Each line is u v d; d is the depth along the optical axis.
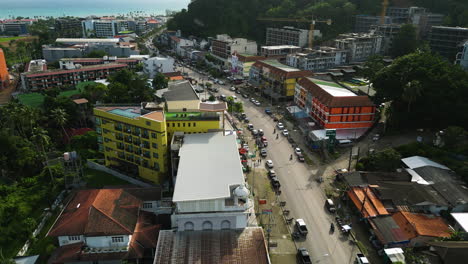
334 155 116.94
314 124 136.75
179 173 80.62
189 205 72.50
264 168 111.75
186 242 70.81
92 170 112.50
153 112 100.81
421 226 76.94
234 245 69.81
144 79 173.12
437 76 119.31
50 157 116.94
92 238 72.56
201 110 101.75
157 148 97.94
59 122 127.69
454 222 81.81
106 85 176.50
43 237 82.81
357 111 127.44
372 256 75.50
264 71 188.00
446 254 66.69
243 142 129.88
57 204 95.62
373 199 86.94
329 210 90.12
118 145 107.62
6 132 117.06
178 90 137.75
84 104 151.25
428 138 119.50
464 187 89.06
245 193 73.38
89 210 75.69
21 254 77.44
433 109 116.88
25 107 126.75
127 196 83.56
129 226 74.56
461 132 105.00
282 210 90.69
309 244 79.25
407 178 94.31
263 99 180.38
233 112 159.62
